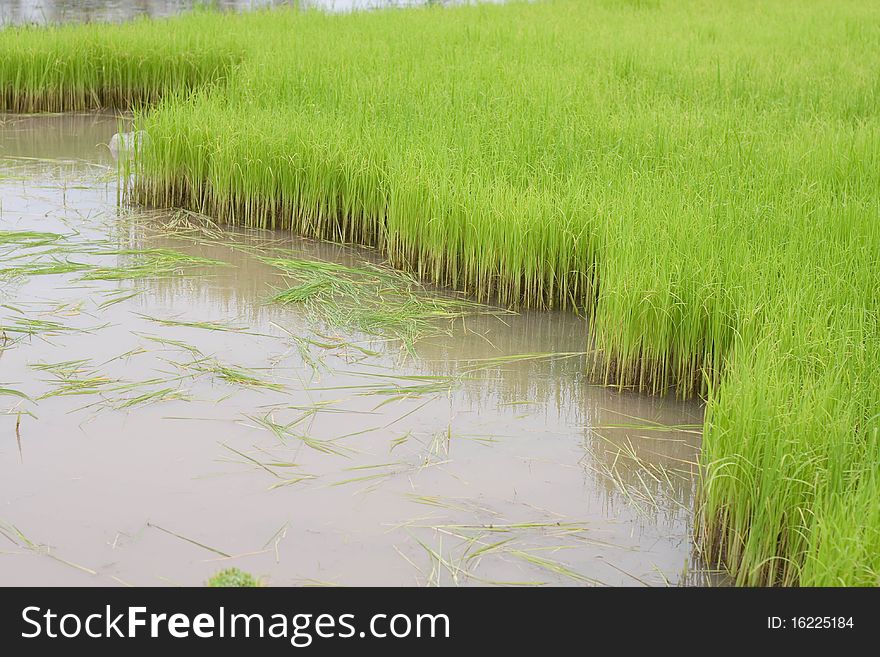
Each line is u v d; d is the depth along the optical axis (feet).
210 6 62.90
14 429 17.72
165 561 14.19
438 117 32.12
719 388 16.25
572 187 26.30
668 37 50.98
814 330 17.69
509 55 44.14
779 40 50.90
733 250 21.62
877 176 27.12
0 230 28.32
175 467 16.72
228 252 28.27
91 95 46.24
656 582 14.39
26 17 62.13
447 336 23.27
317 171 29.37
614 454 18.21
